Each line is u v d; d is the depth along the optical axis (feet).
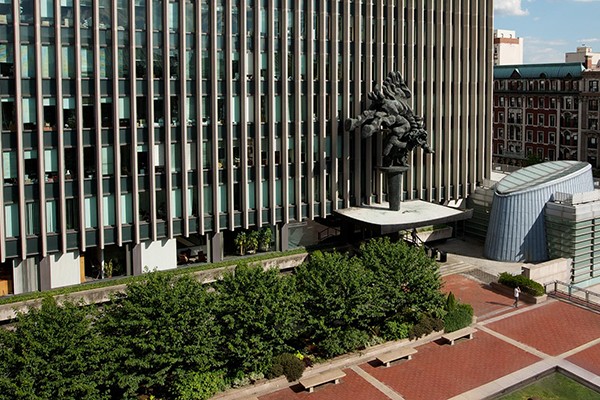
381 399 117.39
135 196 157.79
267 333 118.01
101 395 103.96
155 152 159.84
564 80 349.61
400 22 194.70
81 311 107.96
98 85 150.00
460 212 187.83
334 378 120.78
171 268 167.22
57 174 148.66
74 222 152.97
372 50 191.42
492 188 211.61
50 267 152.76
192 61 162.20
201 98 163.12
